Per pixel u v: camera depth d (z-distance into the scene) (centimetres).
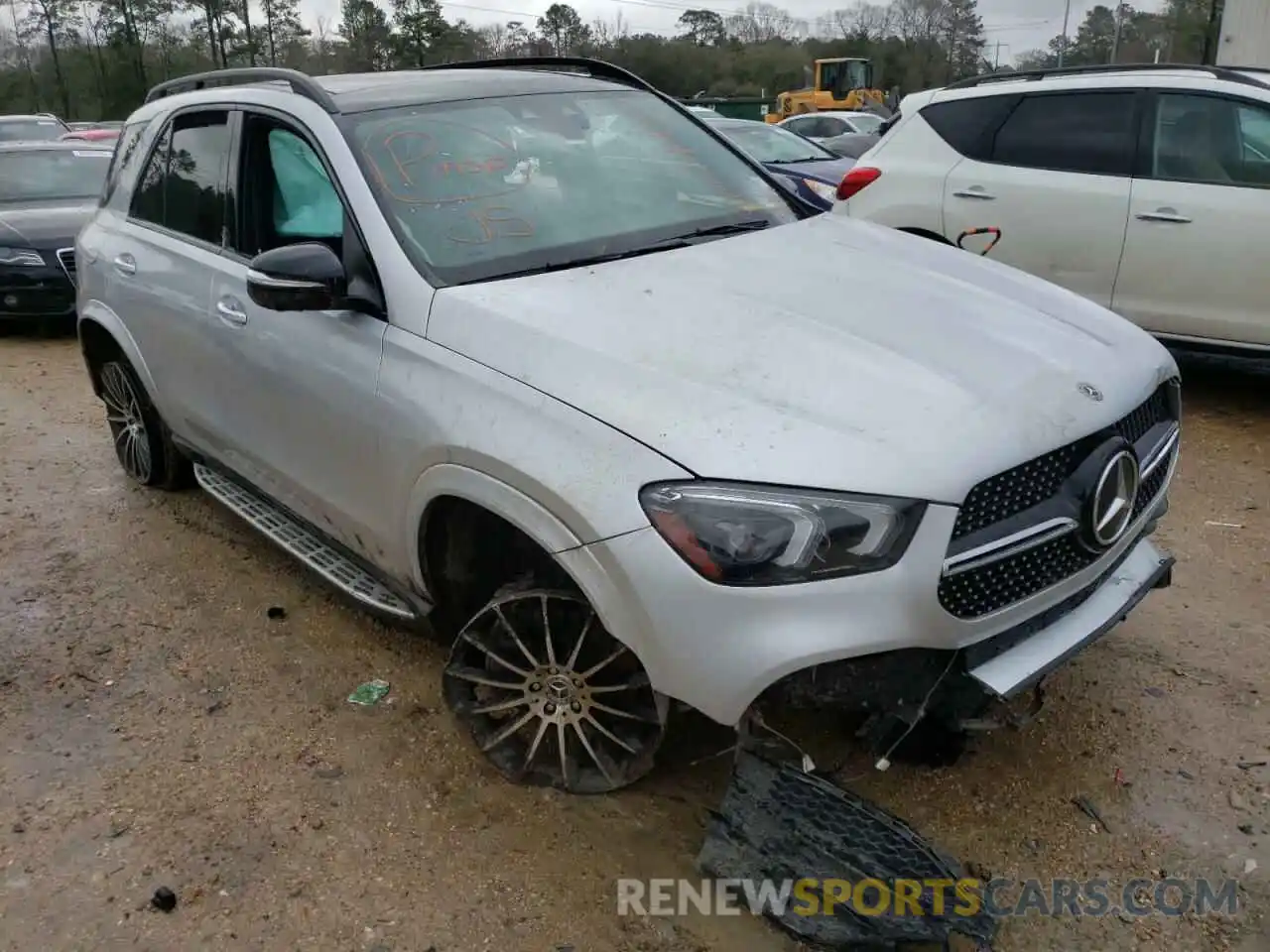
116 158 508
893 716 248
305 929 263
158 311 435
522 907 267
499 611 294
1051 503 260
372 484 322
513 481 267
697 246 346
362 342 319
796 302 301
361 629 400
